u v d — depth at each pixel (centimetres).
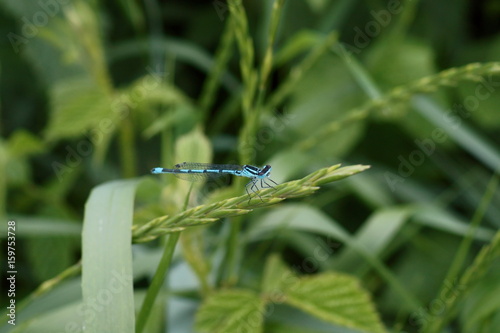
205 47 114
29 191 100
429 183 104
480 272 88
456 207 103
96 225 83
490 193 91
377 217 95
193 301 92
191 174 88
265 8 98
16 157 99
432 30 106
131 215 84
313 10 103
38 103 110
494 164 97
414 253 100
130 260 83
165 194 89
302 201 97
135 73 111
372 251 94
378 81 102
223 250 94
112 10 111
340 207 103
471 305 93
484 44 105
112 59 106
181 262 93
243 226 98
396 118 102
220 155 104
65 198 104
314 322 91
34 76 108
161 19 115
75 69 101
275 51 104
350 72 102
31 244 99
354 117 91
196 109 97
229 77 103
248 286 92
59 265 99
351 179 100
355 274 93
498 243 87
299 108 102
